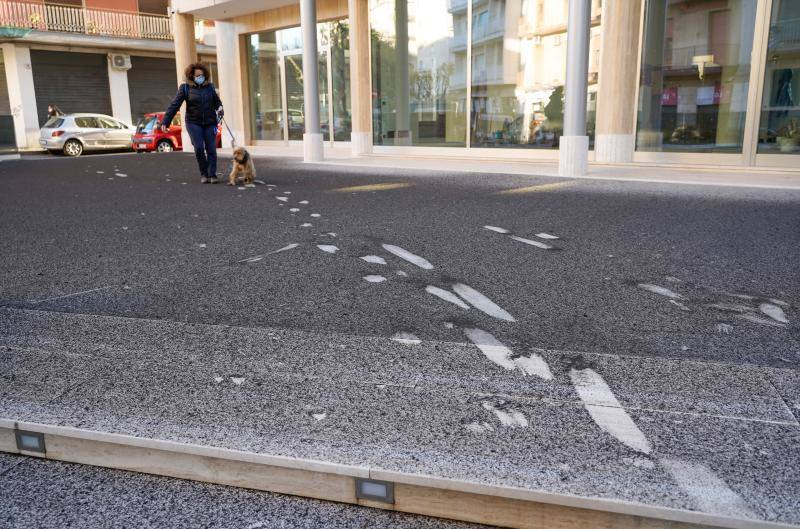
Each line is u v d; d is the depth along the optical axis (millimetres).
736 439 1785
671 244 4520
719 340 2750
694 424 1879
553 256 4262
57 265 4238
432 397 2100
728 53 9461
